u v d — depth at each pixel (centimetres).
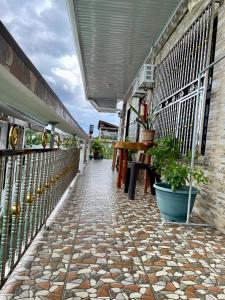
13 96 122
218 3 336
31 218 203
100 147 1620
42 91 128
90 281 170
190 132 388
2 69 81
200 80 338
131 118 1019
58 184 324
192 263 206
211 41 346
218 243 251
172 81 503
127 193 481
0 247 154
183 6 445
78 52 663
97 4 457
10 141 139
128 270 189
